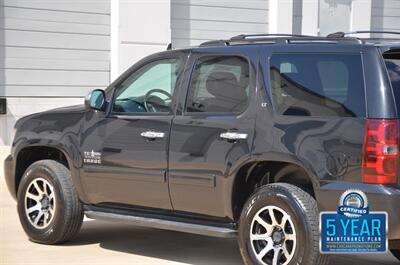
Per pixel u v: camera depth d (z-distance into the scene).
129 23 13.62
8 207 9.34
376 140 5.39
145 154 6.55
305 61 5.90
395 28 17.11
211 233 6.14
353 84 5.61
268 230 5.77
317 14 15.77
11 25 12.90
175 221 6.44
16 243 7.38
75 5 13.44
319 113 5.70
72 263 6.62
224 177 6.04
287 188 5.69
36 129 7.41
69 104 13.49
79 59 13.55
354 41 5.80
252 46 6.21
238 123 6.04
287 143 5.73
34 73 13.16
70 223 7.15
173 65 6.71
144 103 6.77
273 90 5.96
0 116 12.85
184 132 6.32
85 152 6.99
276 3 15.24
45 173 7.20
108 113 6.94
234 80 6.22
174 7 14.34
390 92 5.48
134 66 6.98
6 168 7.71
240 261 6.81
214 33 14.84
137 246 7.38
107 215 6.86
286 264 5.64
